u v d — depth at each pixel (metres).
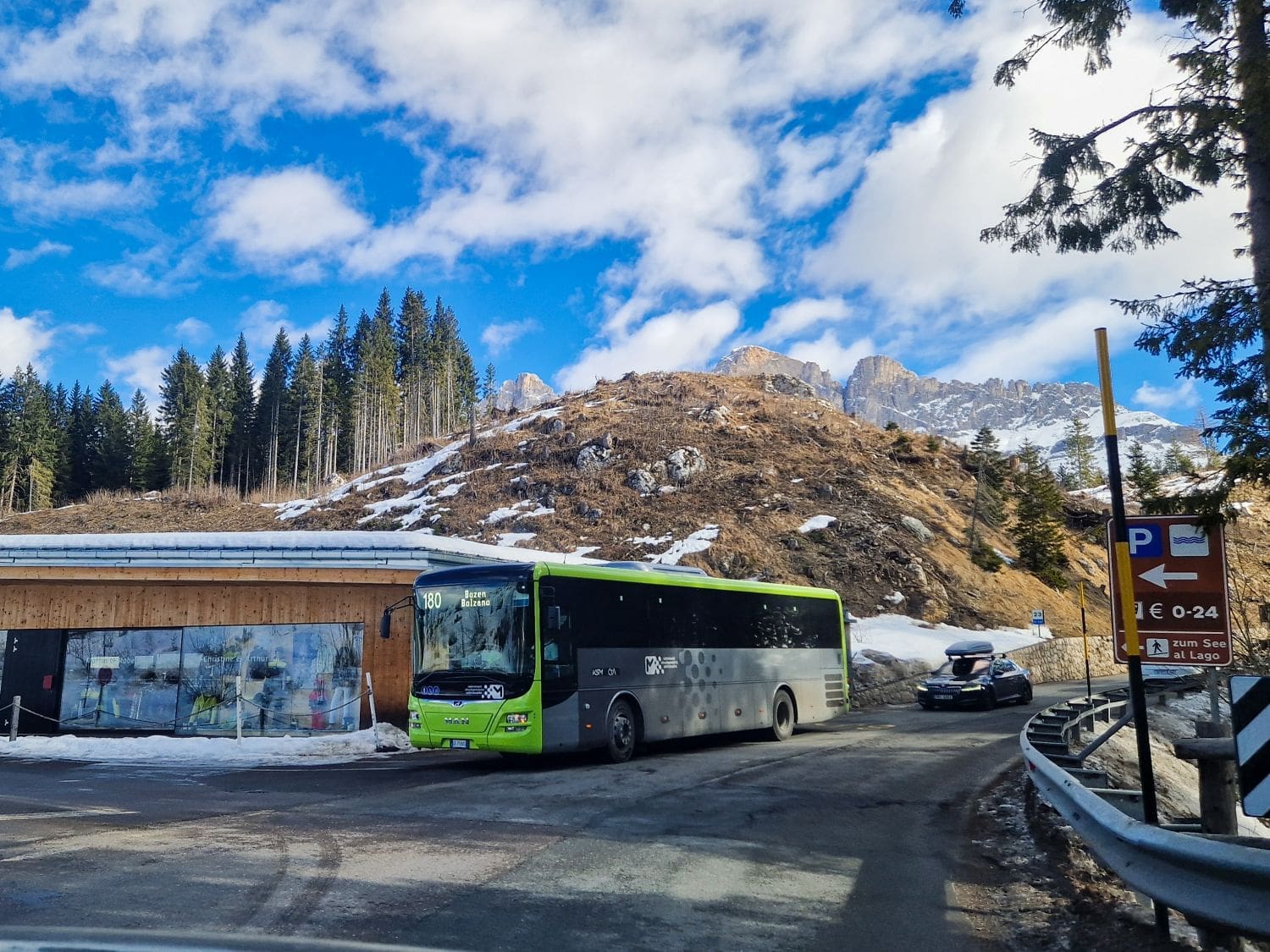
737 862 8.23
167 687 21.64
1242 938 5.51
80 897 6.66
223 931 5.82
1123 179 11.55
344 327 123.25
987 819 10.69
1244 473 10.27
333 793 12.52
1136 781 15.26
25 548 21.95
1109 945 5.89
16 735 20.25
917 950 6.01
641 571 17.78
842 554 47.19
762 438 63.97
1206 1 10.57
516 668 14.95
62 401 114.31
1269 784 5.07
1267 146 10.27
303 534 21.55
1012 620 45.38
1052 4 11.50
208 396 100.75
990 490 60.75
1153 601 6.55
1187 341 10.30
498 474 60.81
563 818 10.27
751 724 19.72
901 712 28.47
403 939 5.76
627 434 63.22
